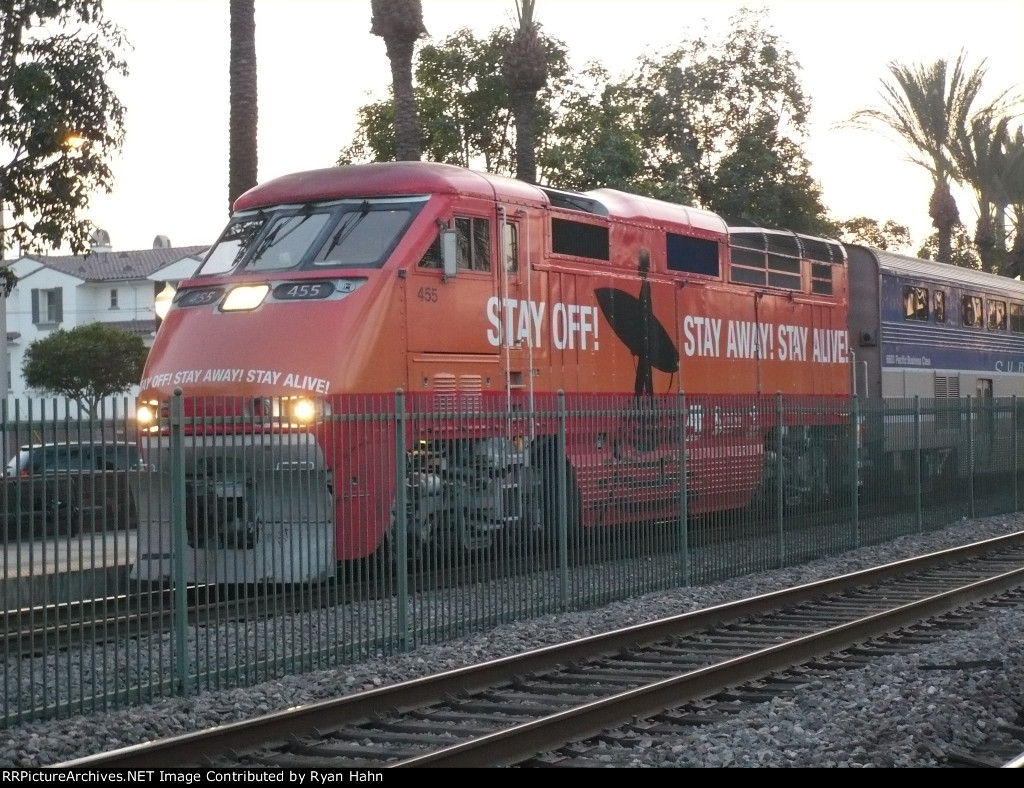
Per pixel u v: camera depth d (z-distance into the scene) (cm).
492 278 1526
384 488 1164
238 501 1041
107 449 941
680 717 915
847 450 1955
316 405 1102
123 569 946
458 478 1250
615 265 1756
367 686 1017
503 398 1525
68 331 5044
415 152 2669
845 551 1933
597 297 1714
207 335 1403
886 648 1206
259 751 802
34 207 1986
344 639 1116
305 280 1398
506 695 977
